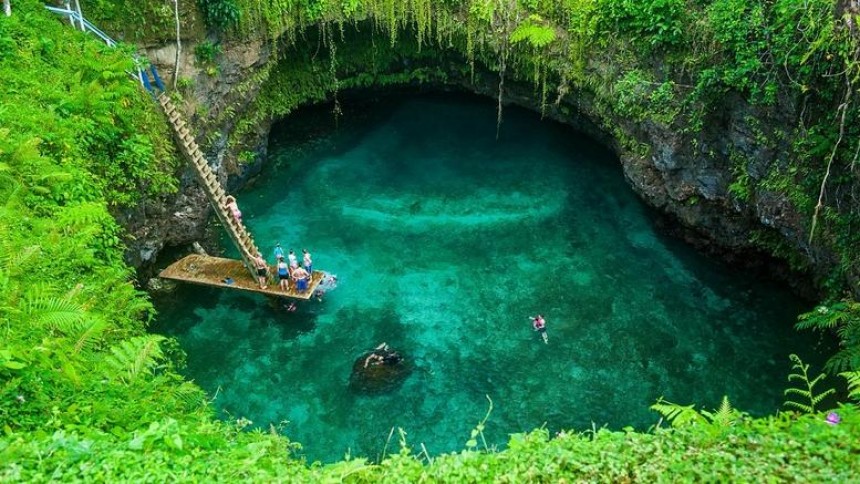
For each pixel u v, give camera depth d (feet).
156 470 24.53
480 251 60.64
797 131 49.01
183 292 54.90
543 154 73.51
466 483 26.03
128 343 32.09
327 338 51.88
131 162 49.55
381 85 82.64
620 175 70.03
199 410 34.83
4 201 38.14
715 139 56.08
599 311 54.75
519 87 77.87
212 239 61.41
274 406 46.60
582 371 49.55
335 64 78.95
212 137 63.00
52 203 40.75
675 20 55.62
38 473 23.45
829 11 44.27
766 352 50.88
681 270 59.00
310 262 54.54
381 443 44.19
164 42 59.00
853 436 26.55
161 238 55.98
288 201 67.15
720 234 59.21
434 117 80.48
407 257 59.93
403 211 65.41
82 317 30.40
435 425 45.44
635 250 61.05
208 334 51.88
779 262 56.75
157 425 26.50
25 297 31.45
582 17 63.72
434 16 72.74
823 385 47.83
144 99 53.67
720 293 56.59
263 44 68.03
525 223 63.87
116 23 56.34
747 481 24.73
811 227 49.85
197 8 60.75
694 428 28.12
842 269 47.70
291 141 76.02
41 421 26.17
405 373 48.98
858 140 44.52
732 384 48.42
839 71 44.83
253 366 49.57
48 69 48.47
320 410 46.37
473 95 83.05
